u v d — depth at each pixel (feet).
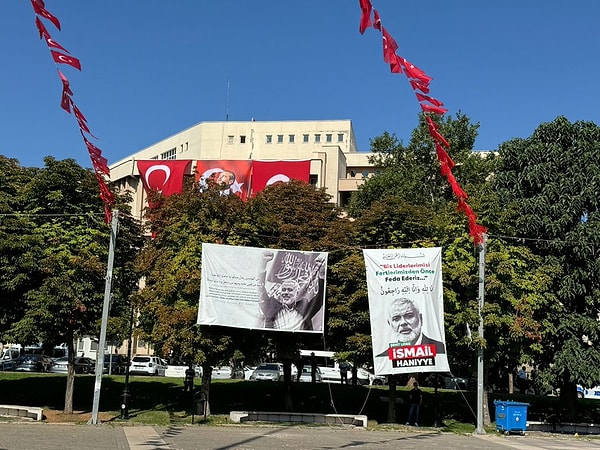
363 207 141.59
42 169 88.12
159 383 114.73
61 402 98.17
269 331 84.58
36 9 26.30
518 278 84.89
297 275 77.82
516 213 90.02
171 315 79.46
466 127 145.28
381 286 75.36
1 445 52.01
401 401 104.94
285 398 98.58
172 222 85.25
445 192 141.90
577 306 93.76
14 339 81.05
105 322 75.77
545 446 68.03
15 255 80.53
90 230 84.64
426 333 74.64
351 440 65.46
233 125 327.88
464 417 99.09
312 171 248.32
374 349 74.49
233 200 87.20
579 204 90.99
